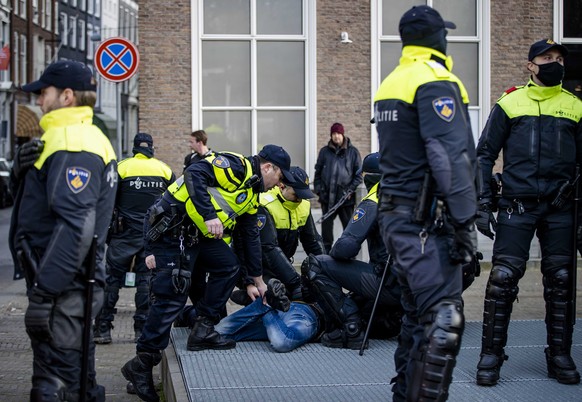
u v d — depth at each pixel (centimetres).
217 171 625
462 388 566
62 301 450
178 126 1619
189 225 623
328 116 1634
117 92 1319
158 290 622
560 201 574
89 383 476
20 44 5288
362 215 675
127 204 855
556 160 572
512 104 580
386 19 1633
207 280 699
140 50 1609
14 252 455
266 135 1634
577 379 577
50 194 434
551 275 586
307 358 643
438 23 445
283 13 1627
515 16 1638
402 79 439
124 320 991
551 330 586
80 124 454
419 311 438
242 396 544
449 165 416
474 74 1644
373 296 679
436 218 431
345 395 547
